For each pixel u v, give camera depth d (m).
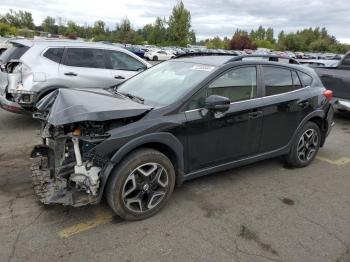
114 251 3.01
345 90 7.86
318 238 3.34
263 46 99.06
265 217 3.68
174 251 3.05
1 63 6.78
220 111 3.78
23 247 3.00
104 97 3.62
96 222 3.43
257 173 4.84
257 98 4.32
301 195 4.24
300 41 98.00
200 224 3.48
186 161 3.75
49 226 3.32
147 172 3.42
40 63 6.40
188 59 4.60
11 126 6.60
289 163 5.10
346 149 6.24
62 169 3.18
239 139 4.17
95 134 3.12
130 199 3.38
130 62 7.70
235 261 2.96
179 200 3.94
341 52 94.38
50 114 3.25
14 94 6.16
